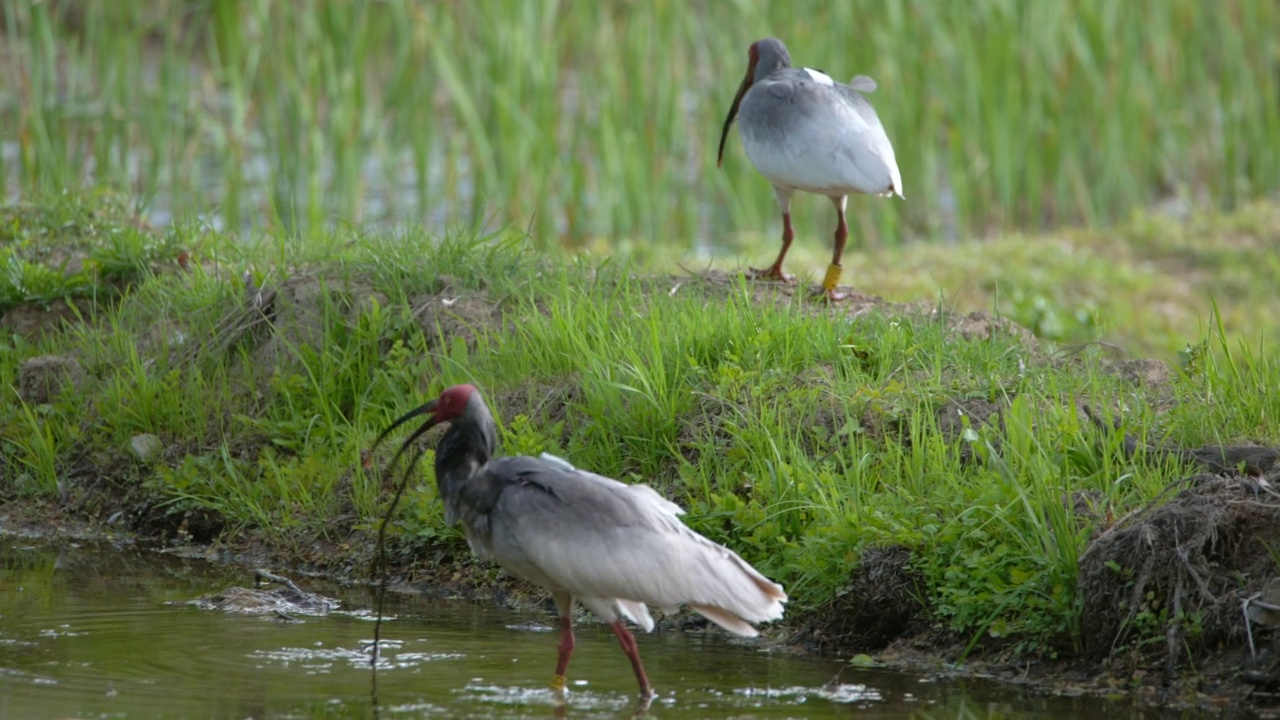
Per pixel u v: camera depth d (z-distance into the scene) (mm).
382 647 9656
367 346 13414
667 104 24672
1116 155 26984
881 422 11273
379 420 12789
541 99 23500
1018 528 9766
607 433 11711
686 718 8242
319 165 22875
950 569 9625
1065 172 27016
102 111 22844
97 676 8812
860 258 22828
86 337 14539
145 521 13062
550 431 11789
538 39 24219
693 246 24078
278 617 10406
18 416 13977
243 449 13133
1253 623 8742
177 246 15875
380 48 25250
